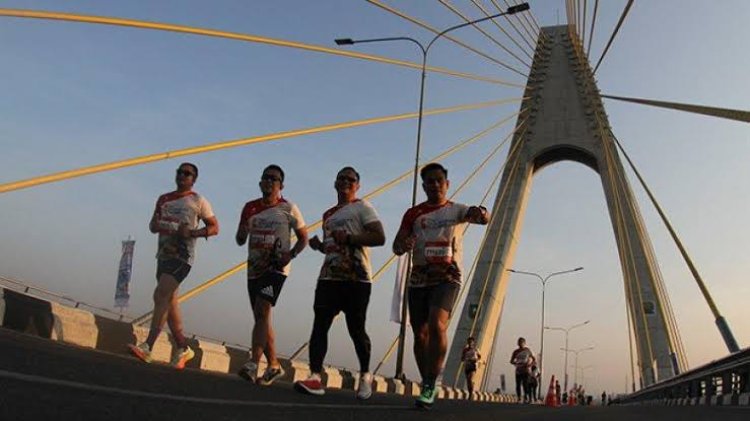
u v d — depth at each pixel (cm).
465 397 2223
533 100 5509
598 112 5272
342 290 664
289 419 384
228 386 563
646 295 4353
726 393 1176
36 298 732
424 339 618
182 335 757
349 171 679
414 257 622
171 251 736
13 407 261
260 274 702
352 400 659
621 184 4862
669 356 4066
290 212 715
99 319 825
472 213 604
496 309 4556
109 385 385
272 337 720
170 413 326
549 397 2367
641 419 720
